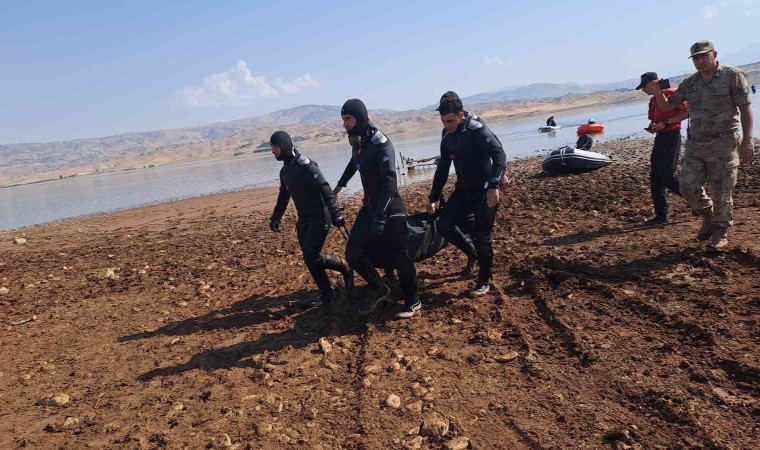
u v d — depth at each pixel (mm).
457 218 6469
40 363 5848
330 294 6891
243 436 4023
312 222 6547
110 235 16172
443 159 6453
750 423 3430
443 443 3664
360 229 5922
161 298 8164
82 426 4441
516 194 13539
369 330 5793
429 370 4746
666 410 3689
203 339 6188
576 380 4258
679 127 8008
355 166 6531
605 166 16531
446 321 5801
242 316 6855
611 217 9438
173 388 4984
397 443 3740
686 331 4660
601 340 4805
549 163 16469
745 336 4398
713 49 6156
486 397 4215
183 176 55875
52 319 7527
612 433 3512
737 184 10438
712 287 5410
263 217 16547
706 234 6816
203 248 11984
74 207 31578
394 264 5934
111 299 8359
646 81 8055
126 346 6223
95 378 5398
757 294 5062
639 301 5387
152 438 4117
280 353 5473
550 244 8188
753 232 6930
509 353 4855
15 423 4586
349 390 4582
